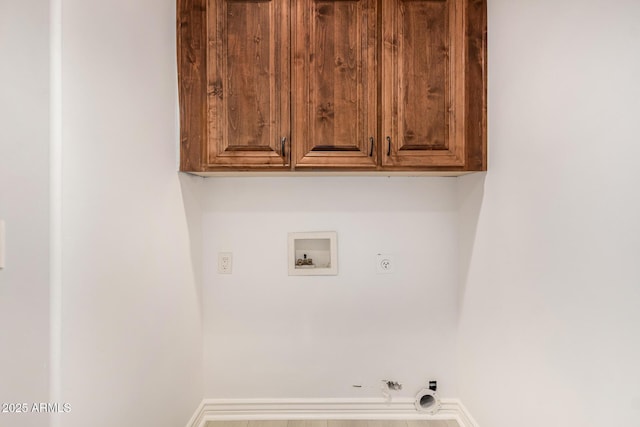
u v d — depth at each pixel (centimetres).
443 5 156
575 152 98
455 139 156
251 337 192
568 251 101
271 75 155
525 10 124
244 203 192
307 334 192
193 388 175
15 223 83
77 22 89
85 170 93
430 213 192
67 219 86
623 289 82
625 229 81
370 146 156
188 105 155
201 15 154
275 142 155
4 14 83
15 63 83
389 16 155
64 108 85
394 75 156
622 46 81
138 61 121
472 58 156
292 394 192
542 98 114
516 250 130
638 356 78
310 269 191
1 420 84
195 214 179
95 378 97
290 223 192
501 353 142
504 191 140
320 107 156
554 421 108
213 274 191
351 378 192
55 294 83
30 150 83
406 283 192
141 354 122
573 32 99
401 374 192
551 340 109
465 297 180
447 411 190
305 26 155
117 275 108
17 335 83
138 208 121
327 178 192
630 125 79
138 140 121
